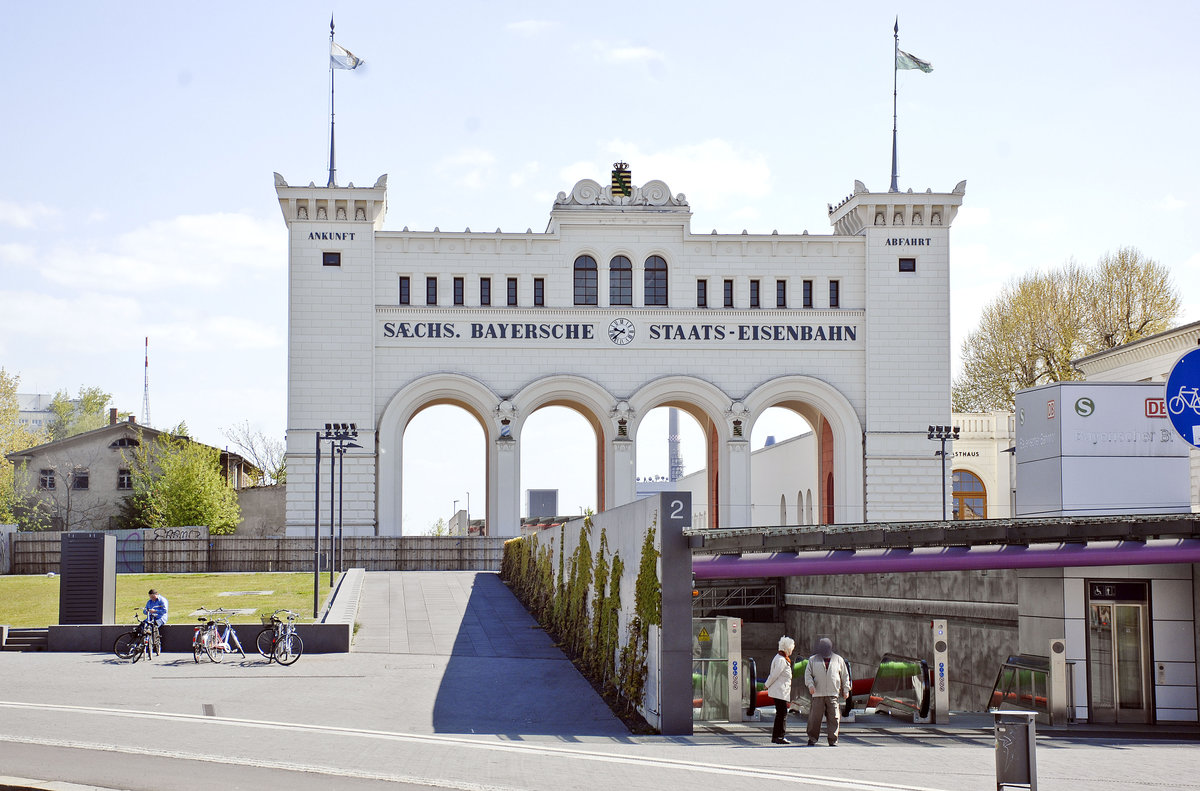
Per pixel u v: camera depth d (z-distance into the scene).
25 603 44.78
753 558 24.95
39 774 17.02
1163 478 31.20
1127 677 27.84
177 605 43.69
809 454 77.38
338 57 67.50
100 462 85.25
